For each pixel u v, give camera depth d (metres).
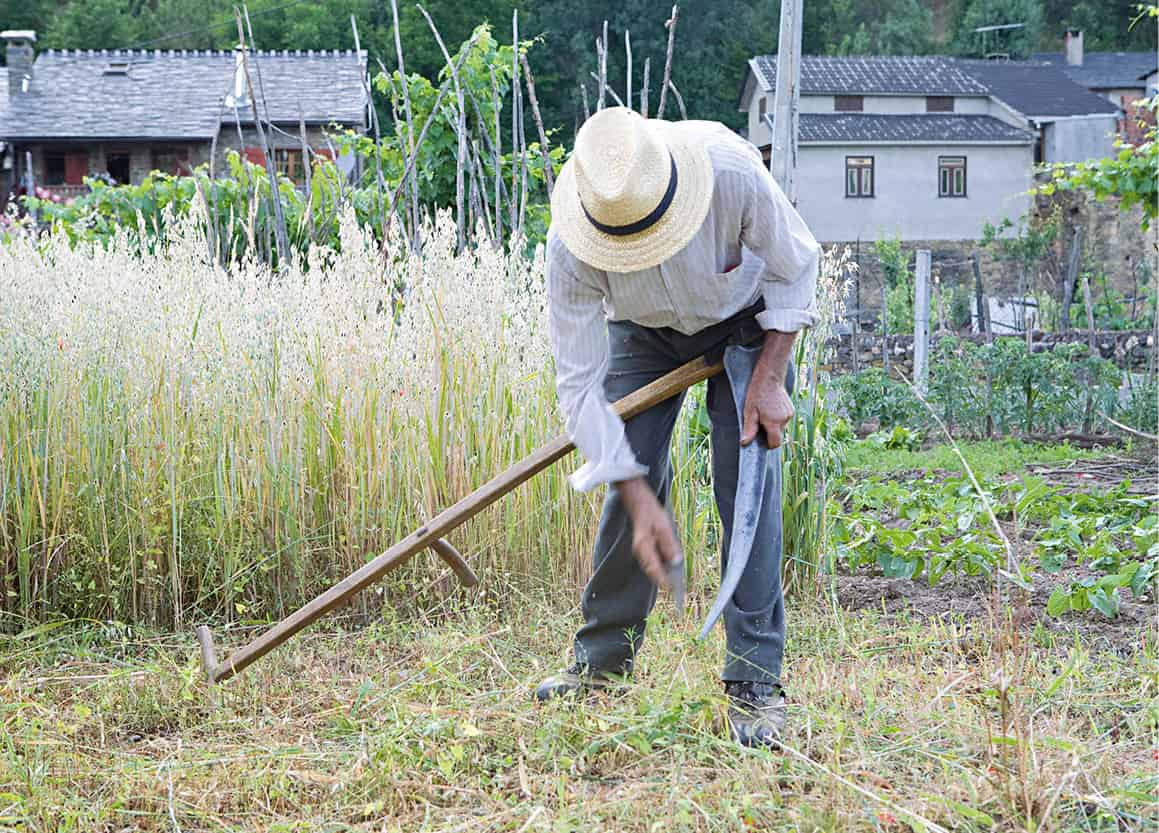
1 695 3.79
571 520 4.98
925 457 10.31
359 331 5.03
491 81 8.78
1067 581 5.37
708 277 3.11
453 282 5.09
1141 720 3.37
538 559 4.96
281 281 5.31
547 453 3.29
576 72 33.50
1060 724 3.23
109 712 3.70
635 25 34.31
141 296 4.95
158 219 10.62
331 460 4.93
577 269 3.13
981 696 3.51
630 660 3.58
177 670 3.97
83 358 4.80
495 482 3.34
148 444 4.76
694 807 2.76
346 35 42.25
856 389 12.73
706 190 2.99
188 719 3.68
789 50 5.45
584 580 5.00
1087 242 32.81
